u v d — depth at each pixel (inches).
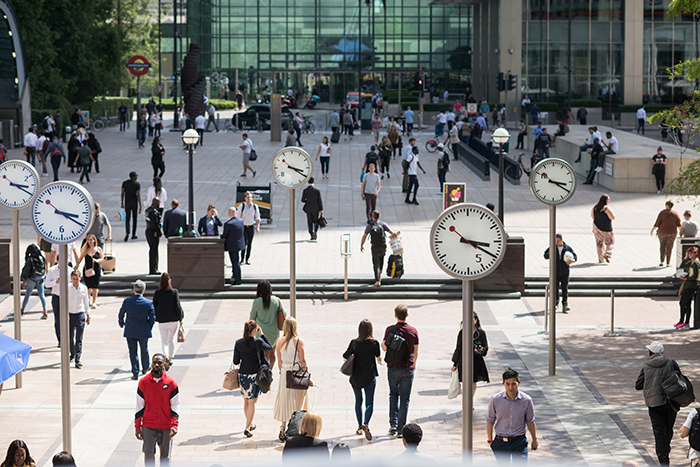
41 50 1998.0
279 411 434.6
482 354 458.0
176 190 1204.5
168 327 545.0
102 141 1831.9
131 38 2817.4
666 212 823.1
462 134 1675.7
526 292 770.8
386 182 1320.1
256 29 3058.6
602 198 836.6
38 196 392.2
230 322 686.5
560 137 1579.7
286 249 893.2
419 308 732.0
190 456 422.3
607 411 490.3
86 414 484.4
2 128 1674.5
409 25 3075.8
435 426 467.5
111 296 758.5
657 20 2415.1
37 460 420.5
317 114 2682.1
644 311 727.1
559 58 2425.0
